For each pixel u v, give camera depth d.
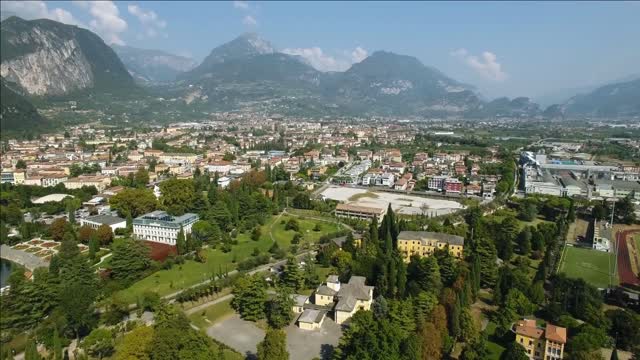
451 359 186.62
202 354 168.88
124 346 169.12
